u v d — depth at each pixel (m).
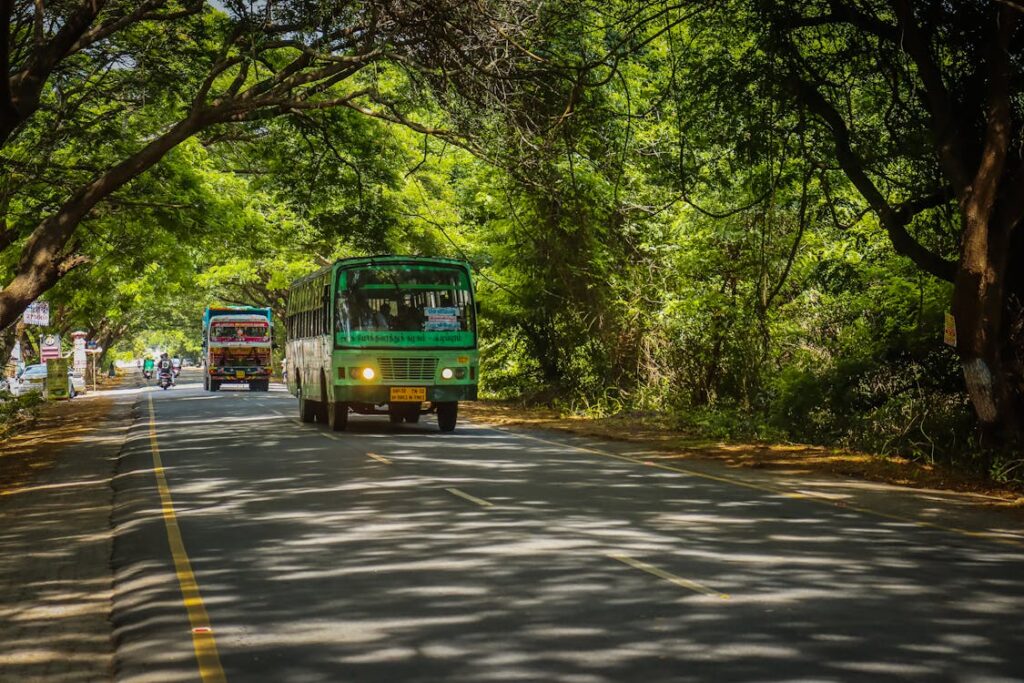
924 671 6.57
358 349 25.48
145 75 25.20
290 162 30.70
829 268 28.03
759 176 23.98
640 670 6.62
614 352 33.16
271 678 6.54
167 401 46.84
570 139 21.86
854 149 21.11
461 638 7.40
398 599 8.59
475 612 8.12
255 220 37.62
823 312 27.86
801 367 26.84
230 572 9.73
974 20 18.66
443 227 37.50
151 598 8.73
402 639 7.39
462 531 11.74
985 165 17.20
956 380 22.28
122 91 25.67
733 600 8.46
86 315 54.72
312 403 30.22
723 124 22.48
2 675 6.75
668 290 31.06
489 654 7.00
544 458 19.91
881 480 16.72
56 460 21.12
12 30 22.98
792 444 22.92
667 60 27.62
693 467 18.48
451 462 19.09
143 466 19.05
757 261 27.98
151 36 24.98
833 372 24.44
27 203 30.27
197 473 17.80
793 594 8.67
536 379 38.44
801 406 24.23
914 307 23.27
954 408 21.06
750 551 10.55
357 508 13.52
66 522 13.04
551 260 32.97
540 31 19.67
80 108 27.61
